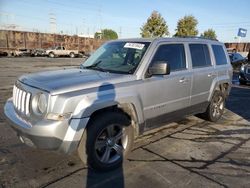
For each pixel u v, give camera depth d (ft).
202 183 11.72
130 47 15.30
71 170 12.52
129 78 13.29
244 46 148.05
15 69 58.75
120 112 13.03
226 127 19.81
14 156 13.66
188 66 17.02
